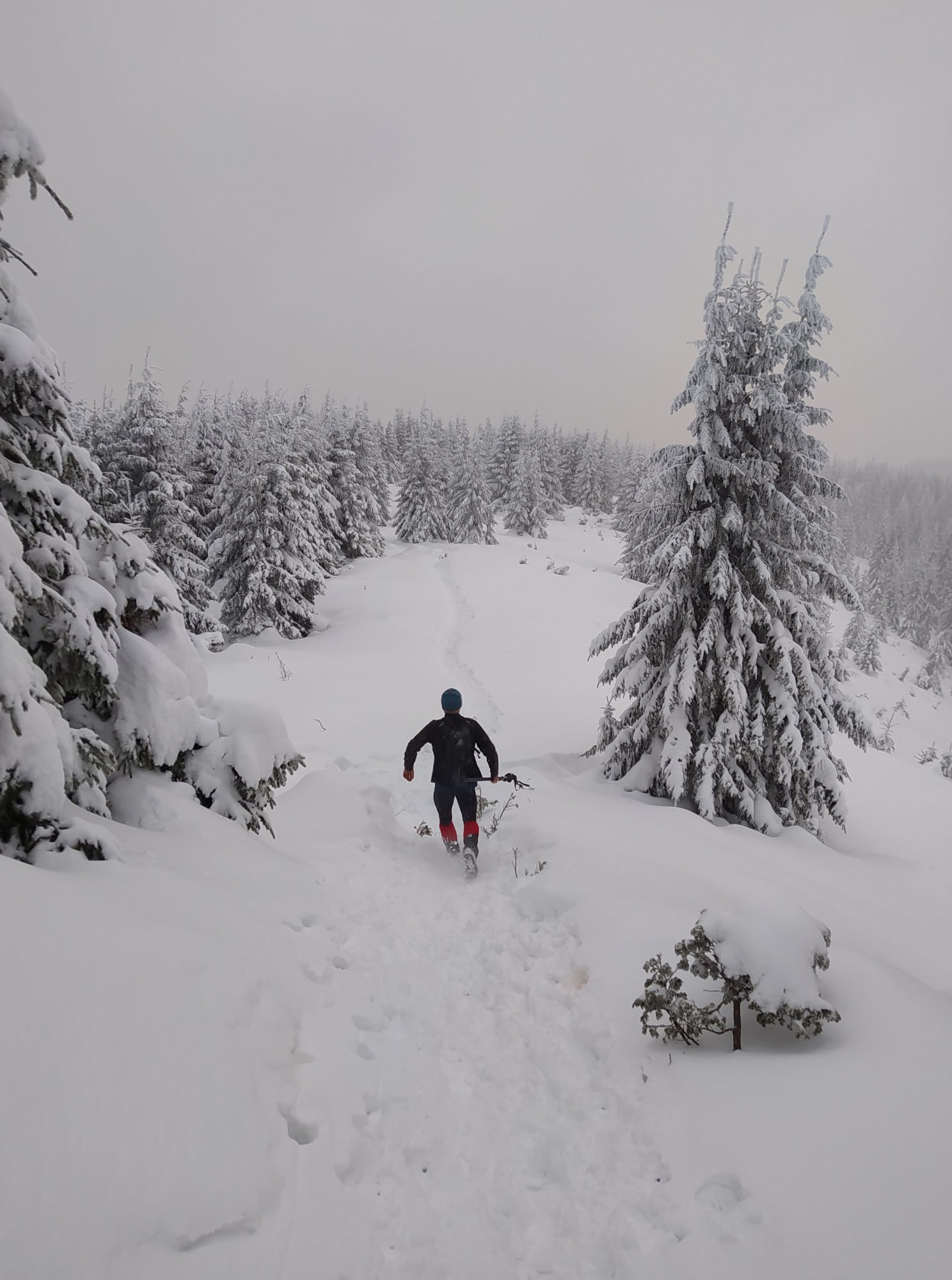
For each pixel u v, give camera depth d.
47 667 3.96
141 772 4.83
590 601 34.09
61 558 4.04
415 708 17.02
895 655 68.31
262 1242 2.00
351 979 3.97
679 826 8.34
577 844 6.20
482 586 35.66
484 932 4.84
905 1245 1.97
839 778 10.91
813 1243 2.09
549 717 17.45
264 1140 2.34
